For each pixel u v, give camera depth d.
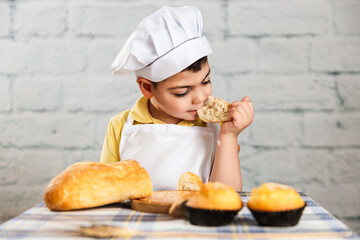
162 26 0.92
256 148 1.37
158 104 1.04
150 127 1.05
